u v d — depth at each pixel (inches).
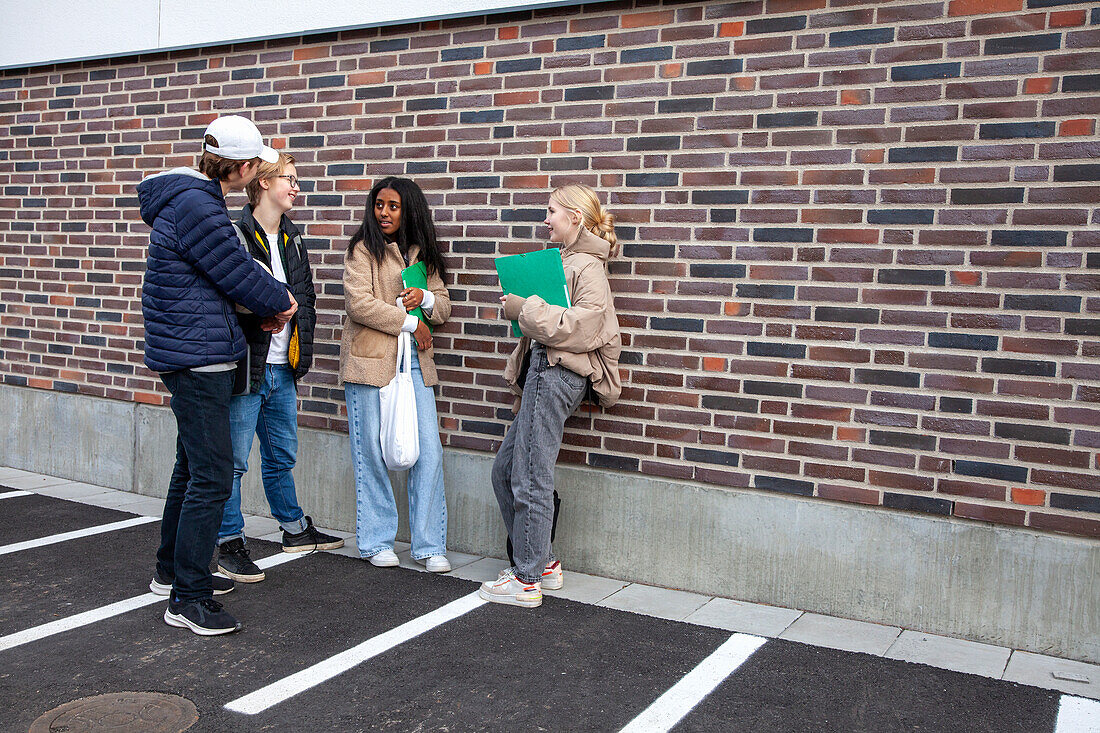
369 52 196.2
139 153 229.3
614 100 169.3
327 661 129.3
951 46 142.6
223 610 140.1
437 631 142.3
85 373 238.8
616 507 170.6
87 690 117.1
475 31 183.3
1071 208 135.6
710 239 161.3
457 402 188.1
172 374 136.6
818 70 152.0
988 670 131.7
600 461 172.4
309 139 204.7
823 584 153.6
